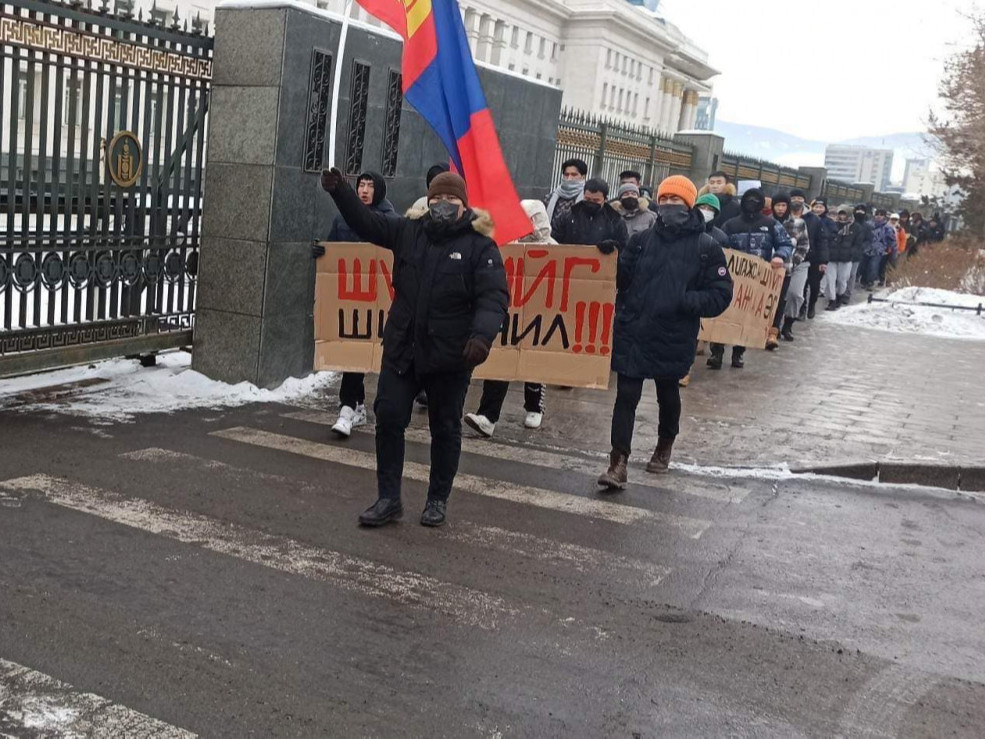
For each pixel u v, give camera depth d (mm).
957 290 20656
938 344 14695
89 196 7648
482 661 3959
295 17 8000
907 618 4742
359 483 6219
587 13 84188
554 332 7367
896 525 6242
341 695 3611
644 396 9320
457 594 4613
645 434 7918
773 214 13234
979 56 26922
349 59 8812
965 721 3768
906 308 17438
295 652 3918
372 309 7348
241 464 6398
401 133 9812
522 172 12391
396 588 4629
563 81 86625
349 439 7258
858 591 5051
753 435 8055
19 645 3797
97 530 5043
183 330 8656
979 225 31750
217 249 8359
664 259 6391
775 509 6359
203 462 6359
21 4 6656
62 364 7527
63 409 7352
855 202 36375
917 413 9320
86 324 7691
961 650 4410
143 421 7238
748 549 5562
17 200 7195
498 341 7410
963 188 31250
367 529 5398
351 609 4355
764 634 4426
